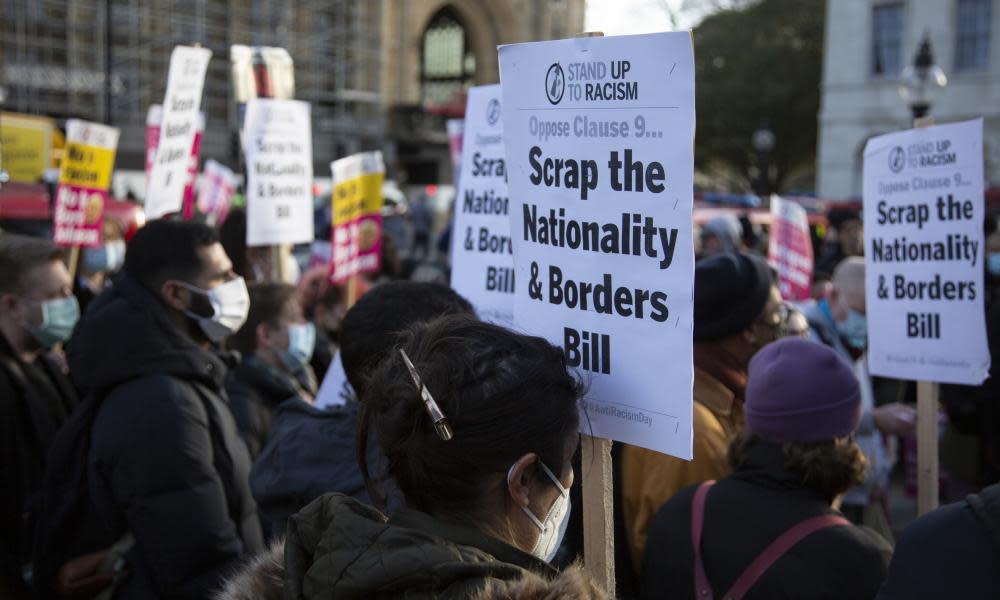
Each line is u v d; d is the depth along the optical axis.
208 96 34.56
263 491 2.40
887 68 31.38
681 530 2.34
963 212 3.16
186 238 2.80
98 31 31.22
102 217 5.79
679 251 1.67
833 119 32.31
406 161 43.97
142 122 32.03
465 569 1.23
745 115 38.28
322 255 8.03
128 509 2.55
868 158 3.48
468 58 48.12
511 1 46.31
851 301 4.40
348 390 2.67
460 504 1.38
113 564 2.79
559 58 1.84
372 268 5.36
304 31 37.59
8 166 11.48
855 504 3.95
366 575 1.25
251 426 3.38
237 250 4.96
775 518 2.21
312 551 1.38
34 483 3.31
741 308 3.03
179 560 2.52
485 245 3.38
